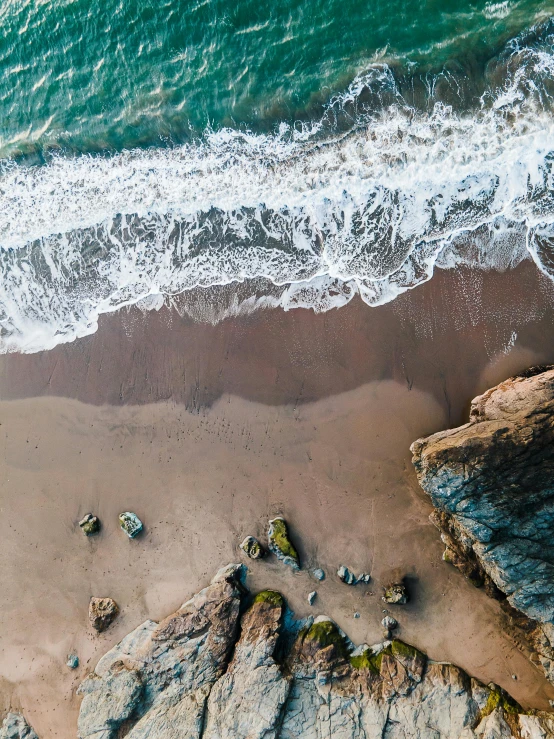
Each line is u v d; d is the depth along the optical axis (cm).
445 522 1470
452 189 1555
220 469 1639
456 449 1343
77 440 1744
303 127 1678
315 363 1595
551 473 1297
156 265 1744
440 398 1518
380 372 1556
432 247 1557
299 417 1596
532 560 1307
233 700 1420
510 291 1498
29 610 1741
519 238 1505
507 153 1524
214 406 1652
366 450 1557
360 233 1608
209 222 1716
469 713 1359
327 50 1678
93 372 1745
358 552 1554
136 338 1722
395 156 1598
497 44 1552
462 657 1472
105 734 1495
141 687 1520
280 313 1630
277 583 1594
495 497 1319
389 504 1545
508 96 1536
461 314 1521
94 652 1675
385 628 1520
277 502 1603
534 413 1337
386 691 1411
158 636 1577
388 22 1634
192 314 1692
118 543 1694
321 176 1645
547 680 1410
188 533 1655
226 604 1554
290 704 1410
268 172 1689
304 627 1543
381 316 1567
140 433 1698
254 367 1633
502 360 1489
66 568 1727
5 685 1719
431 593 1512
